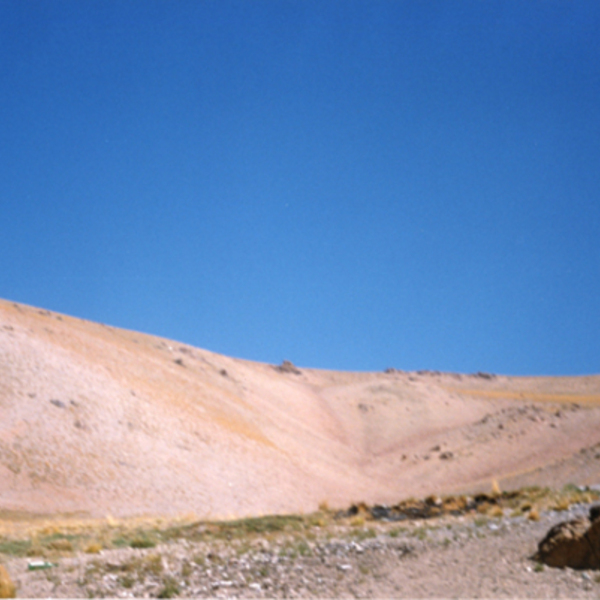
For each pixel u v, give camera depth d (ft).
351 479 351.05
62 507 194.29
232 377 484.74
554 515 61.36
